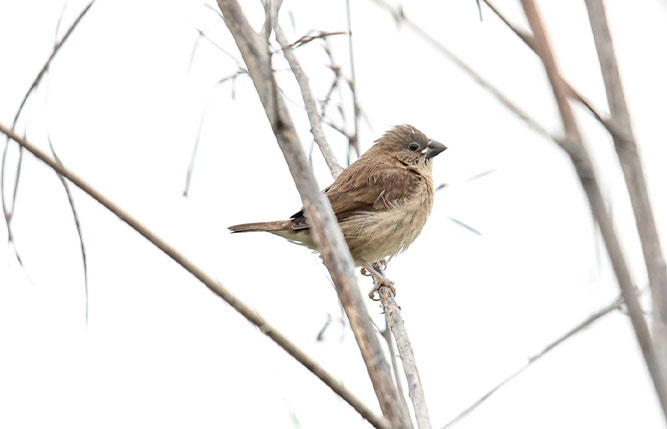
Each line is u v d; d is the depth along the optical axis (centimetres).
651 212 382
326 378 473
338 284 467
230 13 481
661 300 365
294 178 476
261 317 486
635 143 392
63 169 527
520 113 354
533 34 329
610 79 408
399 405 449
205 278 501
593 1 422
